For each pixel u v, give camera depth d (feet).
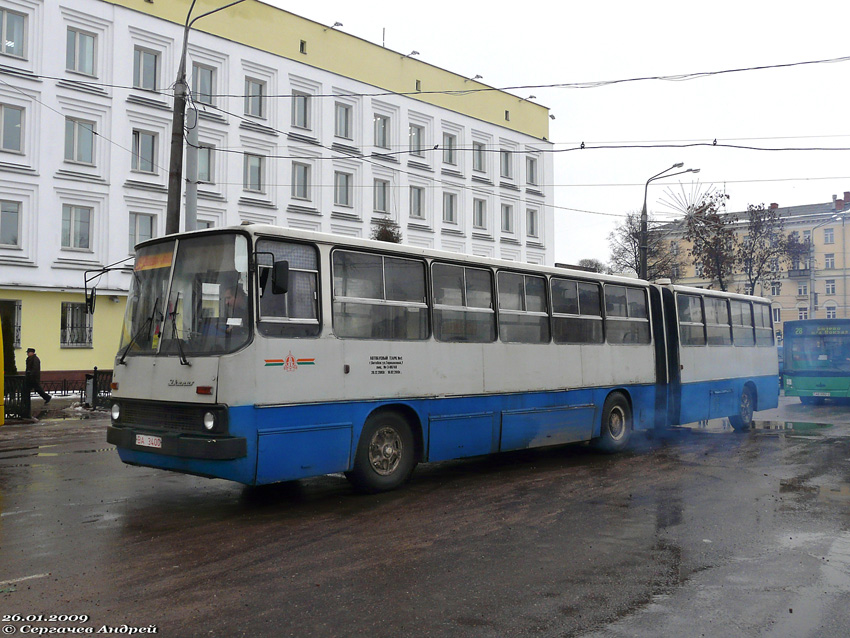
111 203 97.45
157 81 102.53
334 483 32.63
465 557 21.29
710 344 51.62
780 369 119.14
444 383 32.45
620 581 19.26
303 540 22.94
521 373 36.40
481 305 34.76
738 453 43.39
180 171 54.08
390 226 119.14
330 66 121.08
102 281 96.48
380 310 30.01
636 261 170.40
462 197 141.69
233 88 108.99
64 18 93.66
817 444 47.75
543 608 17.22
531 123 157.28
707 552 22.04
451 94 139.95
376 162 127.54
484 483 33.17
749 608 17.40
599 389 41.50
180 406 25.91
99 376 71.51
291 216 115.85
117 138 98.02
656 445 47.32
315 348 27.35
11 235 90.68
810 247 223.30
